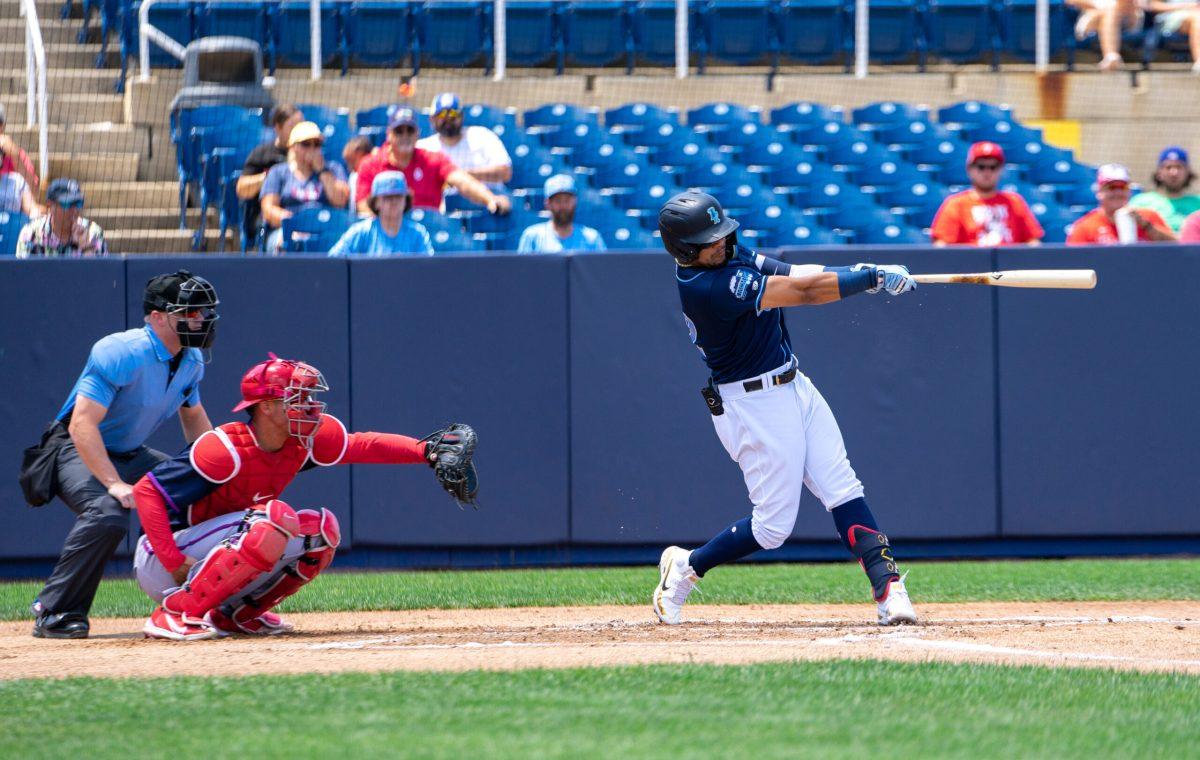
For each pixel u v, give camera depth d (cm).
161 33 4572
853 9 5066
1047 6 5153
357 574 2875
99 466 1920
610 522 2961
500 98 4872
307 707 1342
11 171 3634
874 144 4628
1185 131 5009
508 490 2945
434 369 2933
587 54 4962
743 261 1925
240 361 2889
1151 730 1241
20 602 2477
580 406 2955
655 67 5116
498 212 3591
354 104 4741
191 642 1906
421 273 2928
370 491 2933
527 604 2397
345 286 2922
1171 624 2039
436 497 2942
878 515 2969
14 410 2842
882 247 2961
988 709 1324
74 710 1358
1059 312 2980
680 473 2962
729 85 4997
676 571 2048
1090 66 5222
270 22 4684
